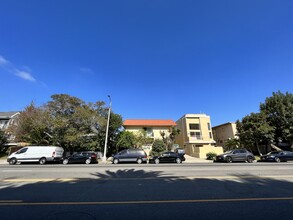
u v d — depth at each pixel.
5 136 35.75
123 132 36.56
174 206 5.65
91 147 33.41
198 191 7.40
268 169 13.95
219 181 9.38
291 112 34.28
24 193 7.25
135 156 24.59
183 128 48.06
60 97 33.56
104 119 34.78
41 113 32.09
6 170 14.10
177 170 13.53
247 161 25.14
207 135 45.97
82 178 10.43
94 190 7.65
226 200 6.21
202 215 4.96
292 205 5.73
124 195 6.88
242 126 34.81
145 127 41.94
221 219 4.71
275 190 7.54
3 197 6.71
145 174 11.76
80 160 24.41
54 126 30.89
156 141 35.12
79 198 6.53
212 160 29.70
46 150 24.69
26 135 32.25
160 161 24.44
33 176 11.21
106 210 5.34
